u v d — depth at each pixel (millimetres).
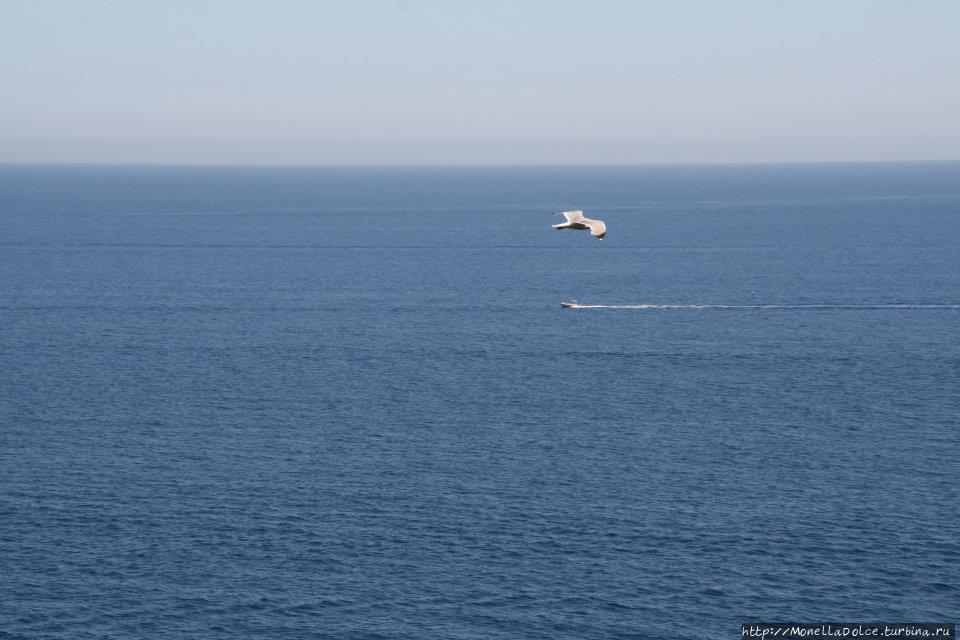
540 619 136750
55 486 183500
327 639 131875
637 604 140750
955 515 170750
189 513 171250
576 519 169000
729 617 137625
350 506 174750
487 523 167375
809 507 174375
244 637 132250
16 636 131500
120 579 147250
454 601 141500
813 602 141625
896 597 143125
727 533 163500
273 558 154375
